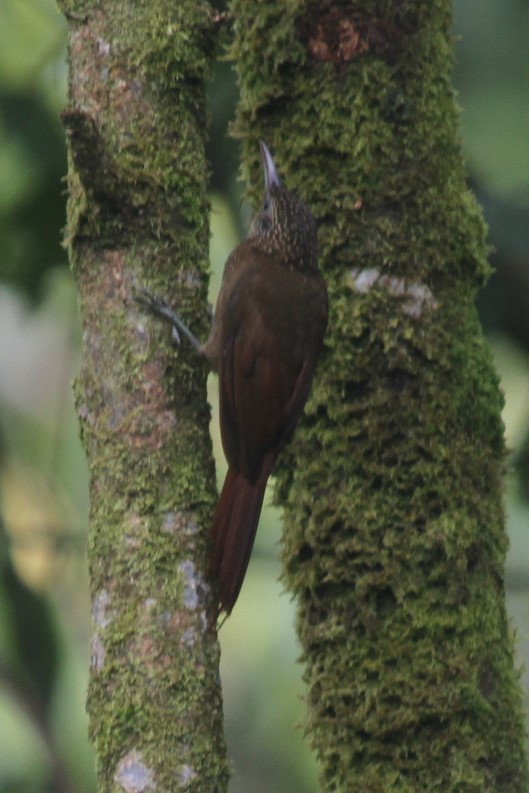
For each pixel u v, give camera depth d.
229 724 11.33
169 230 6.53
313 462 6.92
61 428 12.08
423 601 6.68
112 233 6.46
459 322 6.92
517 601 12.00
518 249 9.67
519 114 10.22
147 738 5.96
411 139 6.90
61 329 14.40
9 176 10.24
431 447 6.77
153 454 6.32
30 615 9.79
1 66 10.79
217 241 11.45
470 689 6.60
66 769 10.02
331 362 6.91
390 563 6.71
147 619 6.10
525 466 9.38
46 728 9.75
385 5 6.87
